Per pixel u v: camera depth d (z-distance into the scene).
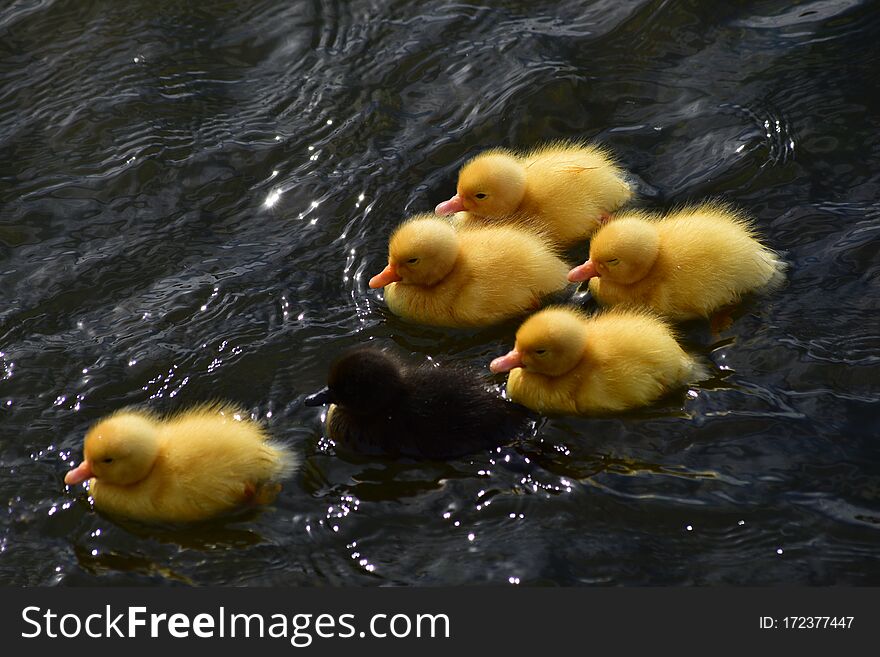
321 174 11.74
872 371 9.09
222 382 9.54
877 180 11.03
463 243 10.19
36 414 9.28
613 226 9.86
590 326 9.38
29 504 8.53
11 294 10.51
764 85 12.27
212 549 8.13
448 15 13.58
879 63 12.33
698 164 11.47
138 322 10.16
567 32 13.25
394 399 8.84
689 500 8.17
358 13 13.69
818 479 8.25
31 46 13.38
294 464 8.71
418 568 7.89
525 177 10.81
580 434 8.80
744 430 8.68
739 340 9.50
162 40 13.42
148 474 8.39
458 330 10.02
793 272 10.10
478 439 8.74
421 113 12.39
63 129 12.35
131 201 11.52
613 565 7.79
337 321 10.15
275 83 12.88
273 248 10.95
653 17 13.26
